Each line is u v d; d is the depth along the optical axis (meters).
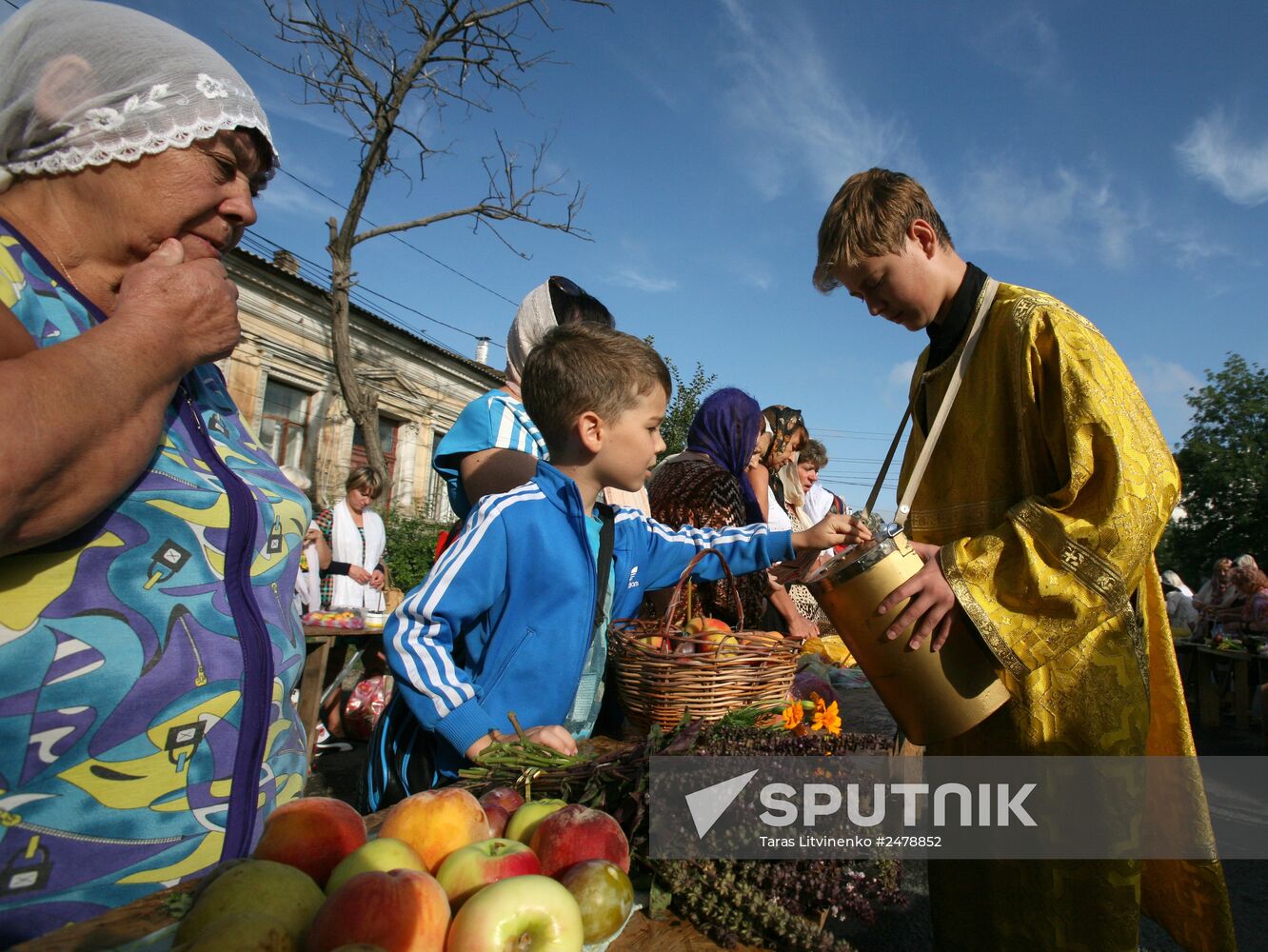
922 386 1.87
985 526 1.65
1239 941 2.79
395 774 1.49
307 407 14.26
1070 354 1.46
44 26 0.94
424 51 11.14
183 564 0.99
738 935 0.86
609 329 1.68
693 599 2.09
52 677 0.86
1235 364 30.70
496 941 0.68
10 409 0.73
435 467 2.05
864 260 1.69
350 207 11.65
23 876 0.83
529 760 1.14
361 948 0.60
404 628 1.39
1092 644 1.50
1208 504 30.56
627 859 0.89
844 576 1.45
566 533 1.53
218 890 0.71
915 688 1.45
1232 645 7.89
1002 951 1.54
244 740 1.02
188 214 1.01
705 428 2.82
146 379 0.86
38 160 0.95
